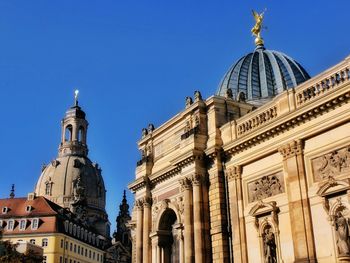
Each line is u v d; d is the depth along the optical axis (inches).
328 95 1533.0
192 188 2001.7
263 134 1771.7
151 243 2257.6
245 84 2923.2
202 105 2106.3
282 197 1670.8
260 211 1733.5
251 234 1765.5
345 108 1507.1
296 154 1636.3
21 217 4837.6
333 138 1537.9
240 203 1833.2
